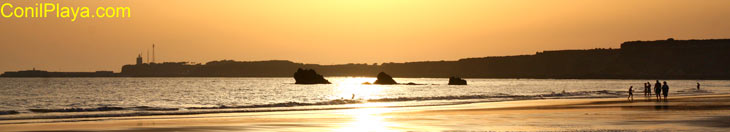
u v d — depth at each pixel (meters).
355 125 29.64
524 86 185.12
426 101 59.34
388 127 28.50
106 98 93.00
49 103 75.12
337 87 171.25
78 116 36.72
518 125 28.98
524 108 43.75
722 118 31.48
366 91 130.88
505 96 74.12
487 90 136.12
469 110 41.59
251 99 86.38
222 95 105.19
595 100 58.00
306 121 32.09
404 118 33.97
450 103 53.62
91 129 27.89
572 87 172.00
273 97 95.38
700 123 28.77
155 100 83.69
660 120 30.69
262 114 38.69
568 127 27.73
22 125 29.81
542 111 39.75
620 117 33.12
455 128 27.88
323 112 40.56
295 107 48.47
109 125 29.88
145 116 36.78
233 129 27.91
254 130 27.42
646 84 66.50
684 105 45.31
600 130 26.25
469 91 128.12
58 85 194.12
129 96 101.44
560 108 43.16
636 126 27.80
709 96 66.62
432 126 28.88
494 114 36.88
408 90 138.38
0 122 31.84
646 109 40.47
